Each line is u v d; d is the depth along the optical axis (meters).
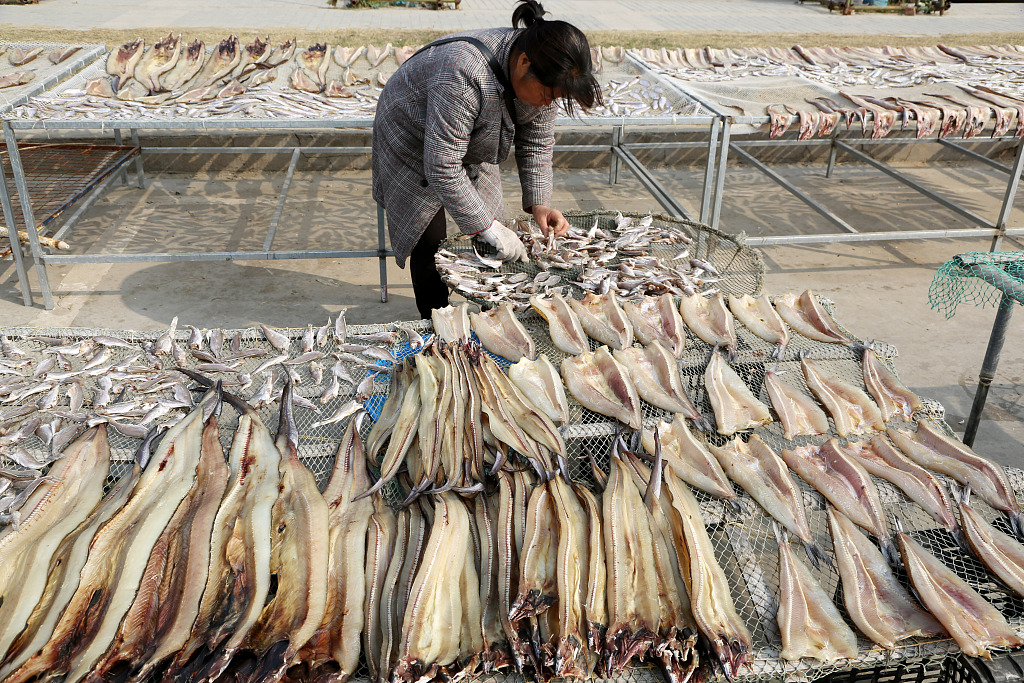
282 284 5.05
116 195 6.30
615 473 2.06
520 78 2.75
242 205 6.27
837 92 4.80
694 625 1.73
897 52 6.30
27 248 4.90
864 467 2.21
